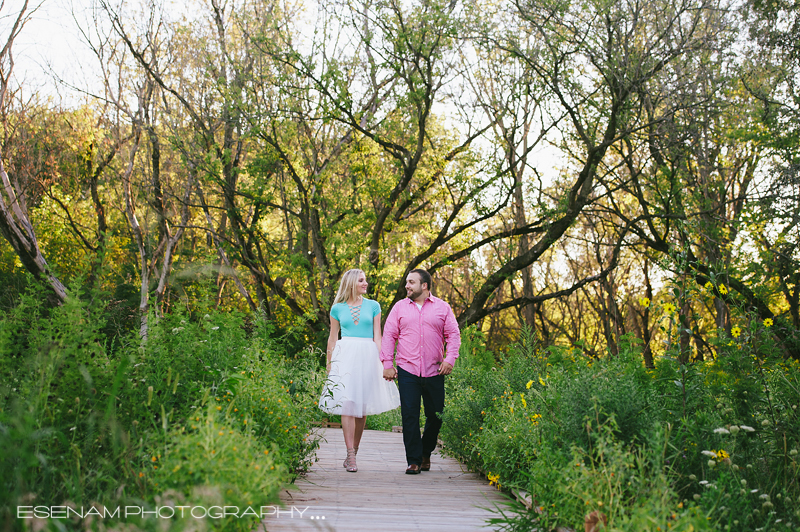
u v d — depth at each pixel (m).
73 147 19.30
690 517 2.37
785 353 7.09
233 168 18.08
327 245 17.53
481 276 25.19
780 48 13.06
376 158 17.92
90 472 2.63
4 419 2.30
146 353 3.91
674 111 12.73
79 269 3.70
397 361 5.60
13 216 11.81
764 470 3.44
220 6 17.14
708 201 15.70
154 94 18.41
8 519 2.11
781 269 13.96
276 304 23.05
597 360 5.01
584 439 3.38
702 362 4.65
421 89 15.17
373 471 5.61
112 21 17.48
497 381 6.53
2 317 3.67
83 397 3.01
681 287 3.93
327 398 5.42
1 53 12.73
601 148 14.04
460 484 5.02
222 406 3.68
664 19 12.56
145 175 19.34
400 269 18.27
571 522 2.99
